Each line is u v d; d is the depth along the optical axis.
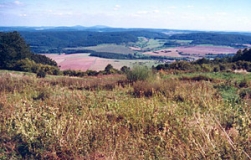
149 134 4.43
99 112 5.68
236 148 3.08
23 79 11.31
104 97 7.76
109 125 4.63
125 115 5.39
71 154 3.78
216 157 3.05
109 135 4.27
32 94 8.15
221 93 8.66
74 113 5.71
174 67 24.53
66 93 8.70
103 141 4.08
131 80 11.20
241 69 24.50
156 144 3.95
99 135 4.21
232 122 4.77
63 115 5.18
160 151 3.62
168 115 5.27
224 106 6.37
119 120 5.24
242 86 10.38
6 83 9.80
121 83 11.31
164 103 6.96
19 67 34.69
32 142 3.94
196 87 9.15
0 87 9.02
